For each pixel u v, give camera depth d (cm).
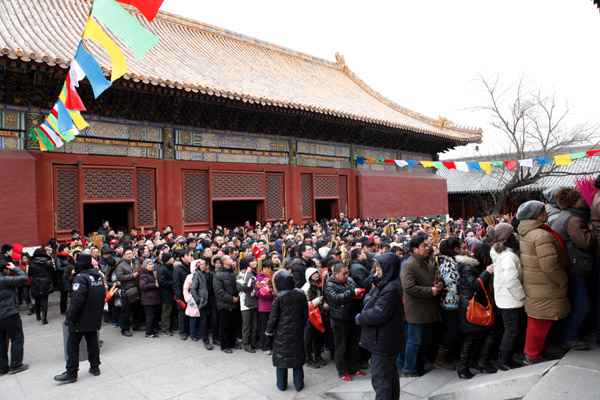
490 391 511
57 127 1005
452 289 691
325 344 857
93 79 667
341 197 2389
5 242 1247
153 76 1375
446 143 2942
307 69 2989
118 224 2442
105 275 1058
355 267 797
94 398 650
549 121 2695
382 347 517
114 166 1530
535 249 552
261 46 2822
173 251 1067
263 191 1984
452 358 760
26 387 693
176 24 2417
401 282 661
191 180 1762
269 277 845
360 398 605
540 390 438
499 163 1702
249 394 660
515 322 591
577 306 553
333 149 2334
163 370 762
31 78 1260
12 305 757
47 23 1666
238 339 952
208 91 1503
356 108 2495
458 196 4338
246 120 1873
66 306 1172
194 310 910
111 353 859
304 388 682
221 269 872
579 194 586
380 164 2628
